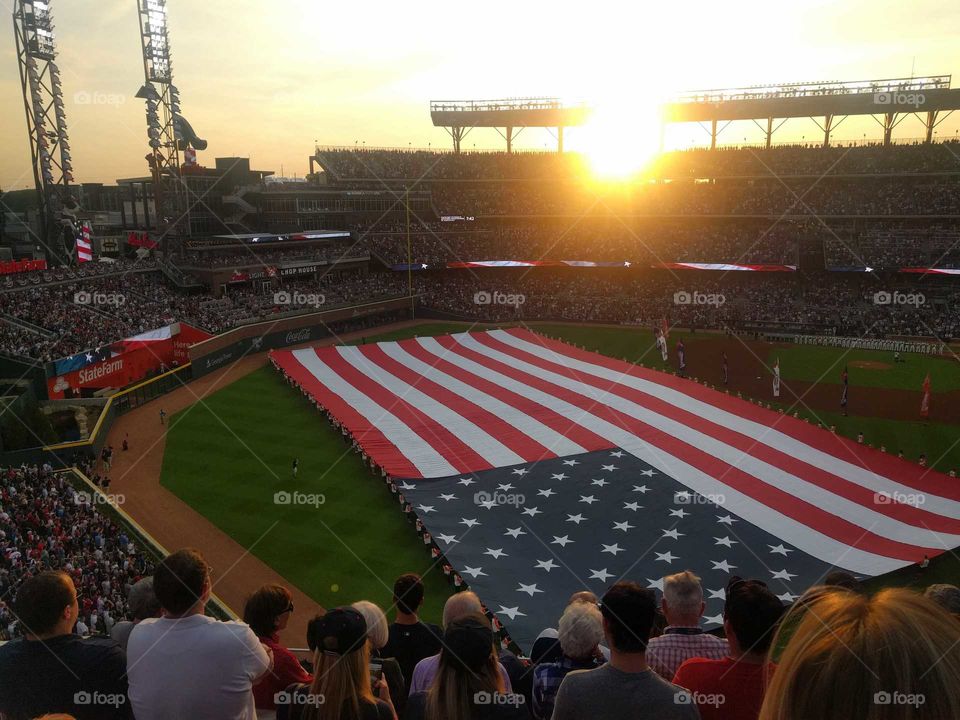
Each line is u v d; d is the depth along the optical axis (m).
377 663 7.35
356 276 100.88
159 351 66.44
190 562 5.91
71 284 70.06
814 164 98.25
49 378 53.00
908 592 2.70
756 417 50.31
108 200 135.50
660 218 104.69
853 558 31.73
